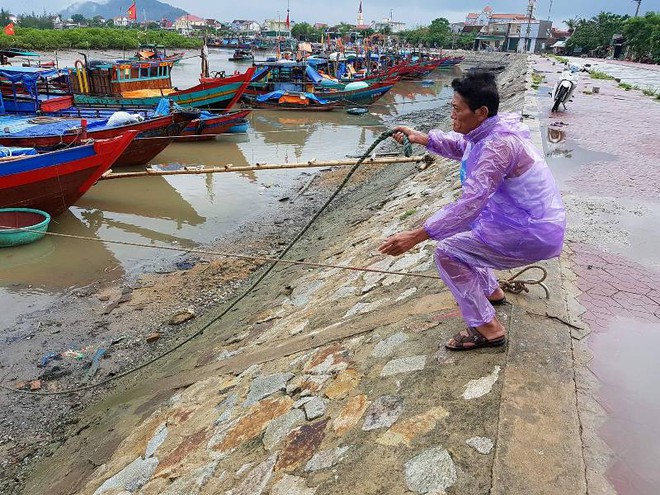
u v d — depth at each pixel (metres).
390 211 11.03
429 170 13.16
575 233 6.39
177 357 7.55
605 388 3.63
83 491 4.82
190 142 23.16
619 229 6.52
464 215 3.23
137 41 76.19
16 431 6.68
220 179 17.86
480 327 3.86
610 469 2.97
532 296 4.72
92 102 25.61
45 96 24.75
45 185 12.70
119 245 12.30
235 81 26.08
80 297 9.94
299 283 8.56
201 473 4.16
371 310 5.67
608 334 4.27
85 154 12.87
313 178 18.25
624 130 13.53
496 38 101.31
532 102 17.75
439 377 3.82
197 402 5.50
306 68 36.28
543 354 3.89
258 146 23.25
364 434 3.60
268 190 16.80
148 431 5.39
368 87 34.12
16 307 9.53
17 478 5.86
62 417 6.92
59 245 12.17
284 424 4.22
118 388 7.28
